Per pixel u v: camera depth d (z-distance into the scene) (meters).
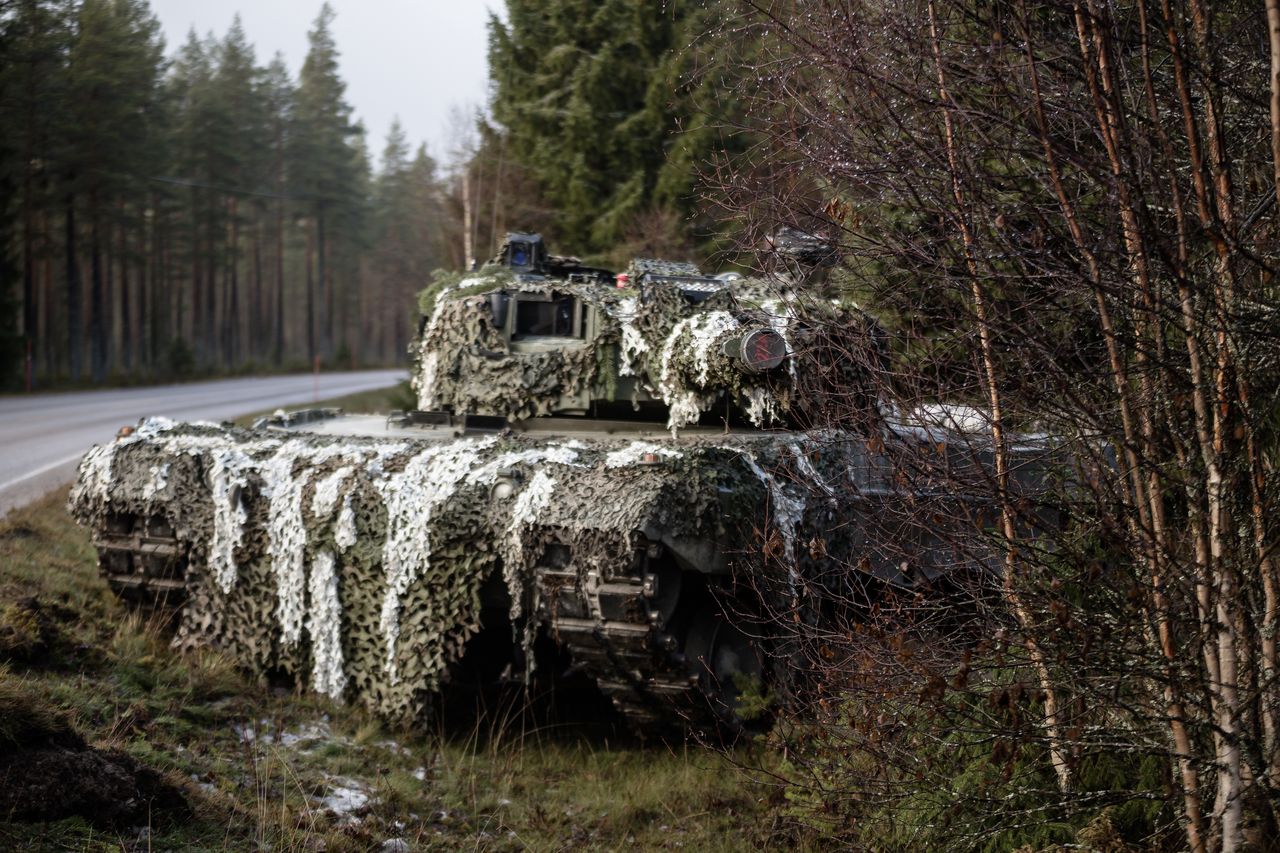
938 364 4.69
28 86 42.09
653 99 19.88
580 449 7.11
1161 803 4.65
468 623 7.19
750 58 4.91
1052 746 4.66
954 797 4.94
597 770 7.20
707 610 7.28
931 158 4.32
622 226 20.08
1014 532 4.56
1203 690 4.10
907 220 5.02
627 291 8.59
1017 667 4.95
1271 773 4.22
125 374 49.81
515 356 8.43
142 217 55.62
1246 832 4.19
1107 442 4.73
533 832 6.18
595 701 8.66
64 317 61.66
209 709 7.36
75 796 5.05
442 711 7.70
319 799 6.22
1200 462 4.26
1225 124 4.37
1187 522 4.58
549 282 8.77
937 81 4.42
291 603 7.93
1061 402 4.44
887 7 4.43
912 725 5.08
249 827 5.52
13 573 9.22
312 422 10.09
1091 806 4.79
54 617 8.23
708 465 6.65
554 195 22.52
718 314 7.83
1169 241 4.14
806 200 4.78
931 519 4.75
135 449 8.73
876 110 4.39
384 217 85.19
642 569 6.49
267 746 6.93
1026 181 5.05
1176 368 4.20
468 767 7.12
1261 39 4.39
